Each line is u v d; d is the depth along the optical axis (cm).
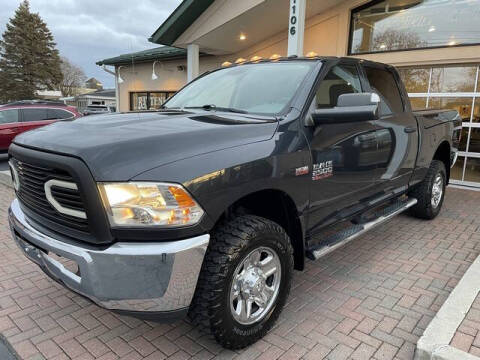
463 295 292
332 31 926
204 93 362
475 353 231
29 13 4688
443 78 790
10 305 311
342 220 340
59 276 226
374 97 264
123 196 196
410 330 278
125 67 1669
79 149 204
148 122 253
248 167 233
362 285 345
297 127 275
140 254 196
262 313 260
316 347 258
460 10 737
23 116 1180
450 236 470
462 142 789
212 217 215
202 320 230
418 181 479
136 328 280
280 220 287
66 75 6994
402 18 816
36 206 241
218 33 1011
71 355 251
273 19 920
